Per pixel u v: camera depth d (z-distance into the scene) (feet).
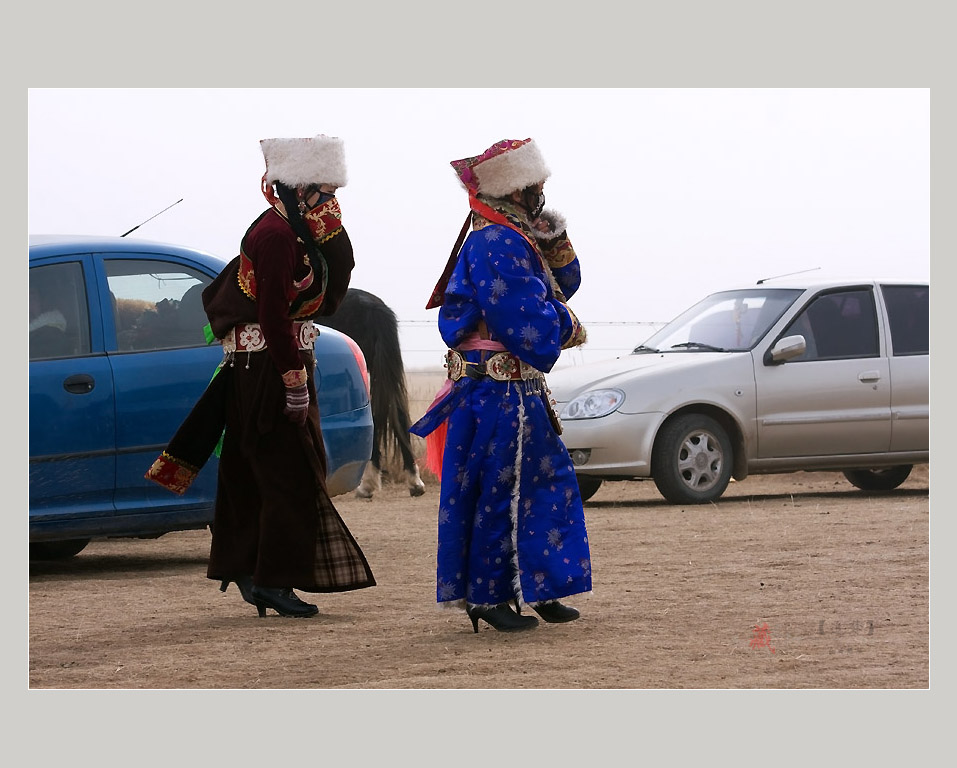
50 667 25.93
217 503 31.60
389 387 60.80
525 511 28.55
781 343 56.08
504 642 27.86
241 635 28.96
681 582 35.27
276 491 30.42
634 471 54.19
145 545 47.24
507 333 27.68
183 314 39.11
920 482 68.49
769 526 47.01
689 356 57.00
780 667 25.38
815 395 56.70
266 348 30.45
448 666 25.62
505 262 27.89
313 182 29.91
